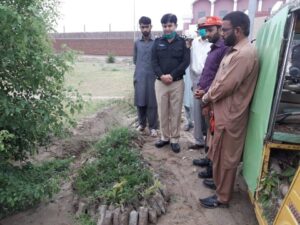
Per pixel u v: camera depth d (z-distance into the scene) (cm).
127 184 426
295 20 299
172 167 541
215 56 468
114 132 625
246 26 367
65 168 508
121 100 1088
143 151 599
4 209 407
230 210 421
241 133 381
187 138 677
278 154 355
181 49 552
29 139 426
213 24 466
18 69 382
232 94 371
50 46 401
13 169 412
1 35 349
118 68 2373
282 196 323
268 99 322
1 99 363
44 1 390
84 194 437
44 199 452
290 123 352
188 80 713
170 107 585
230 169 389
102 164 489
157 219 403
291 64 386
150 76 662
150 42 654
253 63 362
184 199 449
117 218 385
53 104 400
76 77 1734
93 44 3678
